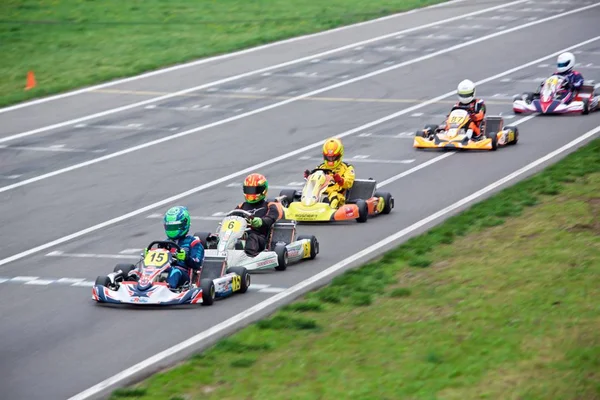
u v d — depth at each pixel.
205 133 100.81
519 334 41.91
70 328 47.03
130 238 65.25
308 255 59.09
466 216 65.56
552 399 34.94
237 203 73.62
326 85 125.31
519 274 51.69
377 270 54.62
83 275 57.00
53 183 82.25
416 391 36.34
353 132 99.56
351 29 167.88
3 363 42.41
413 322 44.91
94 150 94.38
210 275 52.41
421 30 166.75
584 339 40.81
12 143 98.06
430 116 106.75
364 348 41.59
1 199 77.50
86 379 40.12
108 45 151.38
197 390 37.81
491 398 35.38
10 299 52.41
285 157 89.44
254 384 38.09
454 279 51.75
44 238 65.94
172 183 80.88
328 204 68.12
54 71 133.88
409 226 66.19
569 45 152.00
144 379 39.97
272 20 173.25
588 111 105.62
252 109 112.31
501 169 82.00
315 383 37.78
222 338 44.62
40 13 176.38
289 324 45.34
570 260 53.81
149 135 100.44
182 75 132.38
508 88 121.75
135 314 48.97
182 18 174.25
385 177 80.88
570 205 67.00
